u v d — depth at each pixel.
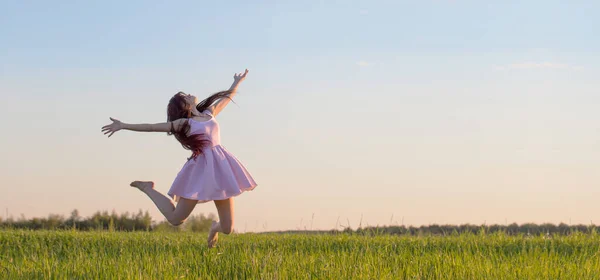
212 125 9.05
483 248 12.15
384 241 13.09
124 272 8.89
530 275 8.69
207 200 8.84
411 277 8.74
